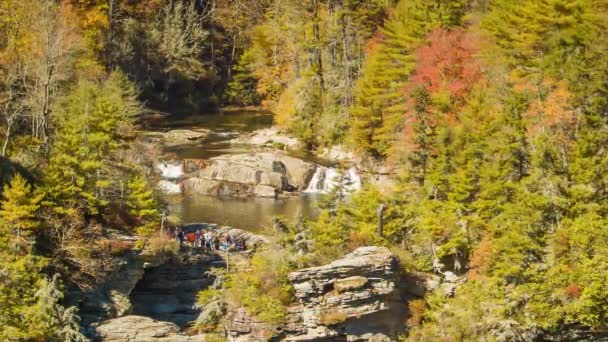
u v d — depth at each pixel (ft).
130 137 225.15
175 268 187.83
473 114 216.54
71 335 148.77
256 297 161.89
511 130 192.65
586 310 158.40
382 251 169.07
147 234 186.19
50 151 202.90
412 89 256.52
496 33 266.16
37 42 259.19
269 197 273.75
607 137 183.01
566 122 192.24
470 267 180.04
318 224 184.75
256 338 158.81
